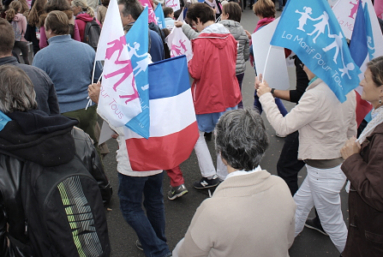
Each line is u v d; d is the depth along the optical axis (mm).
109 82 1806
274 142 4305
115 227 2963
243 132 1269
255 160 1282
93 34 4723
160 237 2500
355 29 2455
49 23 2807
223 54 3043
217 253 1243
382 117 1656
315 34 1960
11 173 1423
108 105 1827
